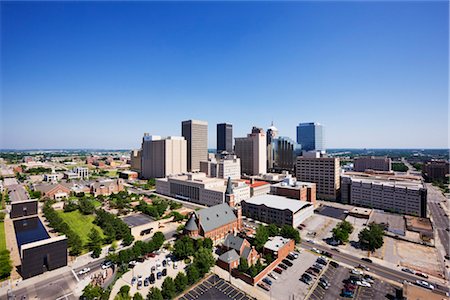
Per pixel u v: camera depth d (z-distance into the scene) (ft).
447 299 264.11
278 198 613.52
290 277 317.63
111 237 428.97
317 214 597.11
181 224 528.22
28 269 320.91
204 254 329.52
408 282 306.76
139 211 634.43
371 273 327.67
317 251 394.11
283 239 394.73
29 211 576.20
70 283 308.81
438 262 358.84
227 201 577.43
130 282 308.81
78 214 600.80
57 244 345.31
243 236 452.35
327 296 279.90
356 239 443.32
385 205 626.23
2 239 446.19
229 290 289.33
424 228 484.33
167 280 276.62
